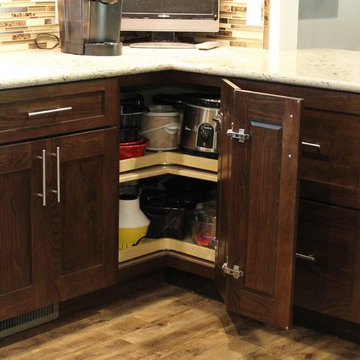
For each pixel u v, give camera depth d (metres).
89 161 2.80
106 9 3.12
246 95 2.51
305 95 2.65
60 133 2.68
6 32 3.20
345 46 4.44
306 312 2.90
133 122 3.10
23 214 2.63
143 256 3.18
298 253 2.79
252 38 3.54
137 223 3.13
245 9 3.53
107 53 3.14
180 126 3.18
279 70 2.79
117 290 3.13
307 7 4.13
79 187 2.79
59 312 2.93
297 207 2.48
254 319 2.85
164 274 3.32
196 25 3.49
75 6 3.08
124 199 3.17
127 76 2.88
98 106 2.79
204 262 3.13
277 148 2.47
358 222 2.62
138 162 3.08
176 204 3.23
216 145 3.06
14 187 2.58
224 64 2.94
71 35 3.14
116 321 2.95
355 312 2.69
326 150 2.65
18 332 2.82
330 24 4.30
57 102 2.65
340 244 2.68
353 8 4.44
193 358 2.67
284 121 2.42
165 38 3.56
